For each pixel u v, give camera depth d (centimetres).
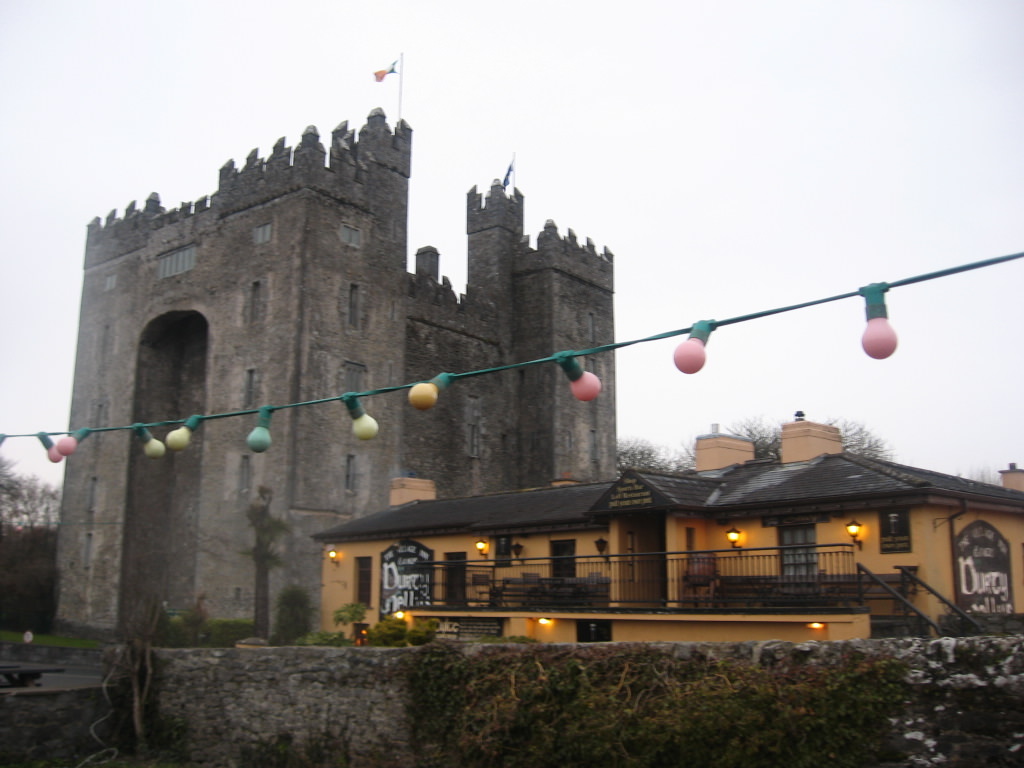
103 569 5247
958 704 954
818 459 2309
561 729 1192
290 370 4544
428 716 1393
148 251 5512
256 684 1672
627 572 2255
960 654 967
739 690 1062
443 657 1401
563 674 1231
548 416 5922
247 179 5019
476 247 6316
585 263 6372
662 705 1111
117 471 5338
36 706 1789
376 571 3058
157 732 1812
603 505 2281
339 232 4878
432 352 5588
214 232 5131
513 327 6200
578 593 2262
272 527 3775
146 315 5406
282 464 4416
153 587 5147
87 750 1823
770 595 1947
